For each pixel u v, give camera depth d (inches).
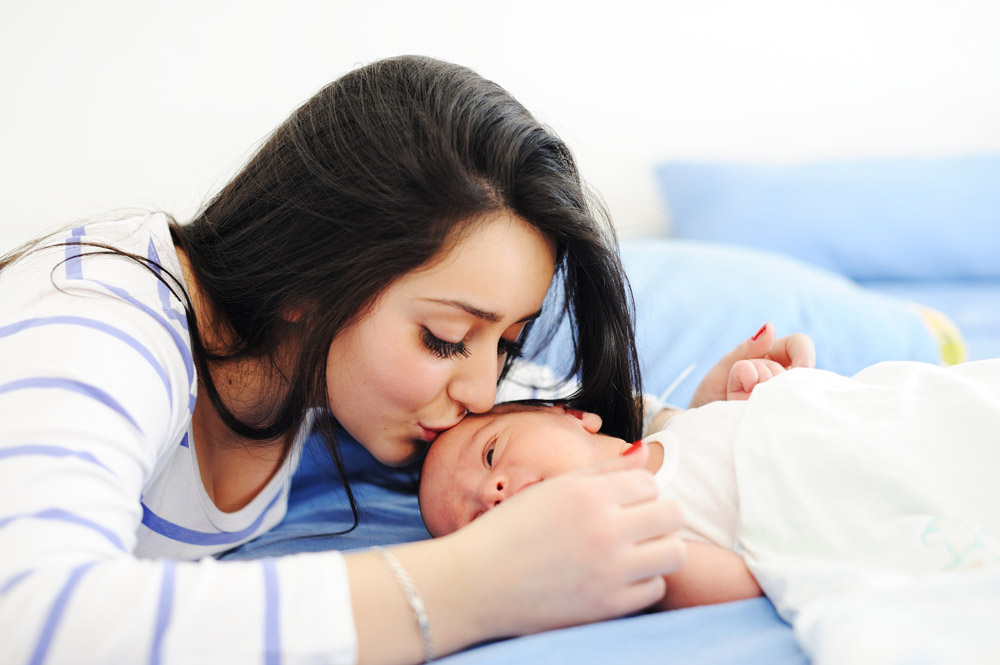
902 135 89.7
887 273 77.3
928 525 26.1
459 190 28.8
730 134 87.9
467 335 31.0
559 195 31.1
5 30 69.5
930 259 76.4
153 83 73.1
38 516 20.8
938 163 80.6
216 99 74.5
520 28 81.4
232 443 36.6
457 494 34.2
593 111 85.0
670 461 32.3
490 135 30.3
